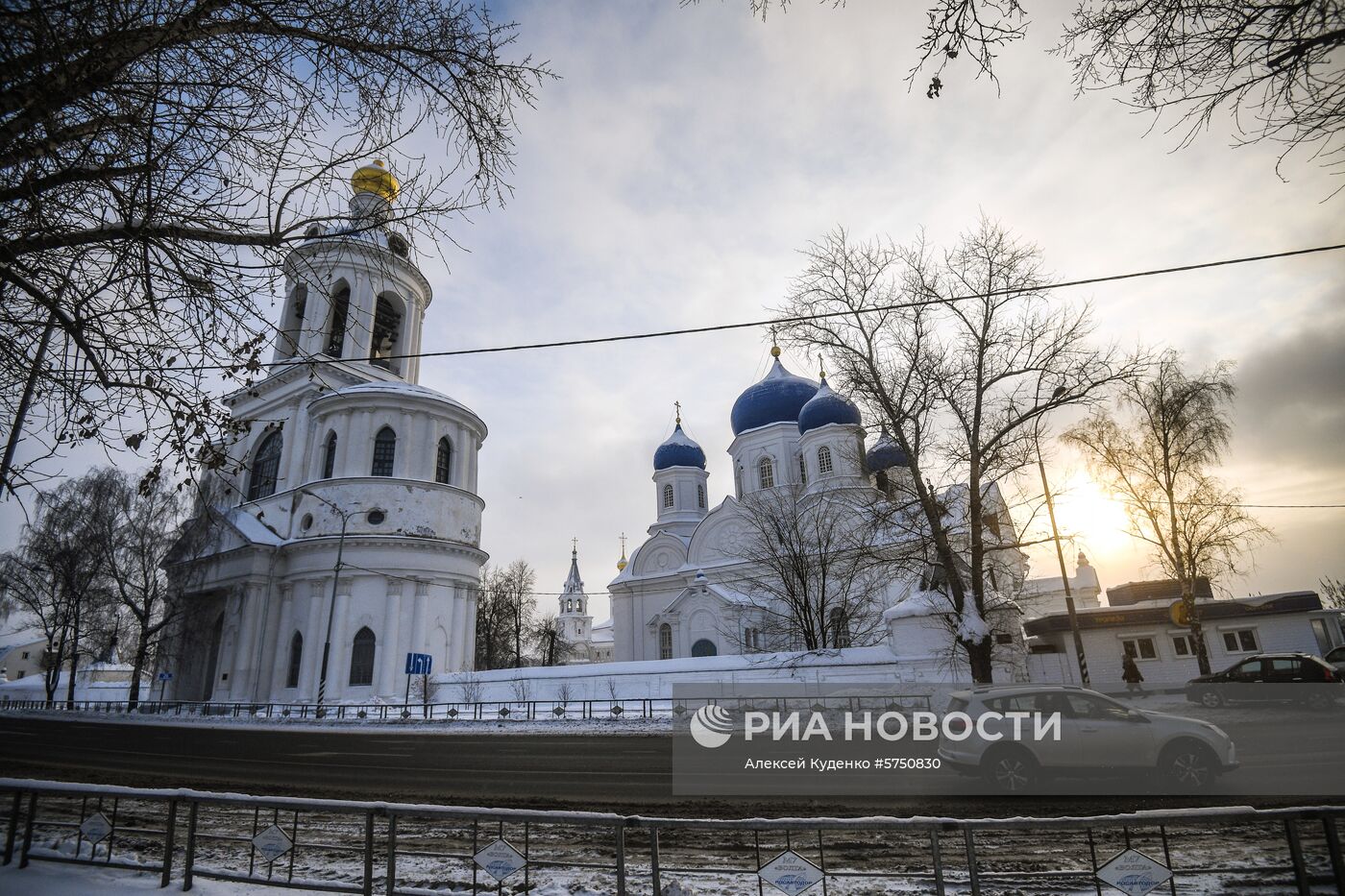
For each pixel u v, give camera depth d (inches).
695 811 422.0
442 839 373.7
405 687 1561.3
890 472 1077.1
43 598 1797.5
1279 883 259.9
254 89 254.8
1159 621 1284.4
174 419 295.3
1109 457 1220.5
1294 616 1206.3
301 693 1544.0
